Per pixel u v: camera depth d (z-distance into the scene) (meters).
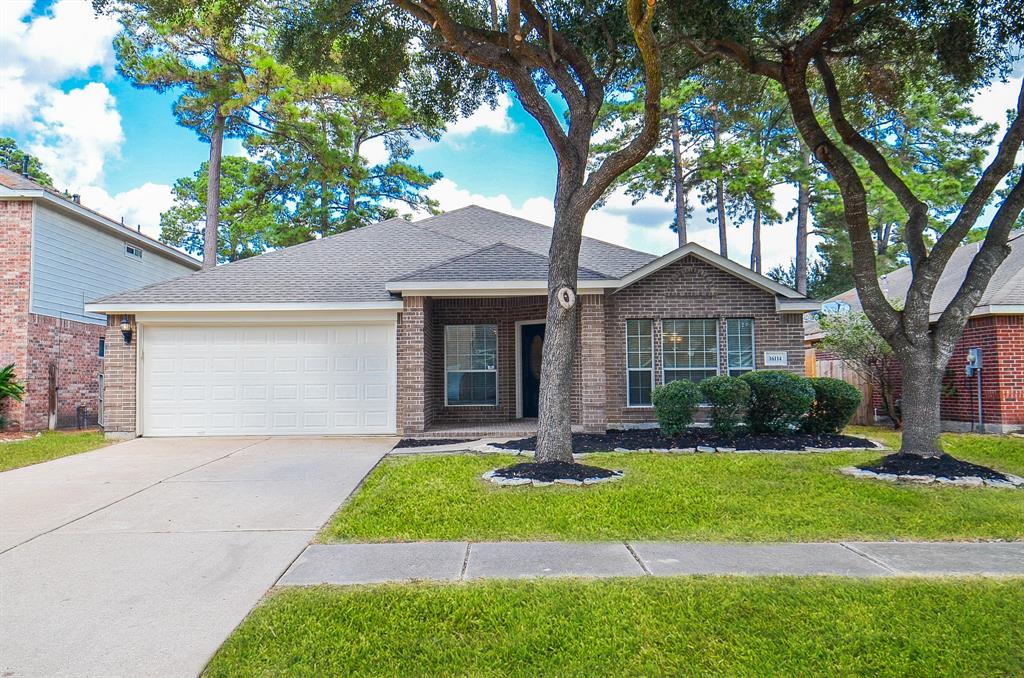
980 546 5.54
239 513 6.75
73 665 3.44
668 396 11.09
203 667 3.44
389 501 6.98
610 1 9.74
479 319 14.60
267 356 12.78
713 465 8.88
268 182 29.55
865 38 10.44
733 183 27.67
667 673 3.43
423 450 10.66
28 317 14.88
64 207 15.80
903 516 6.40
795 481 7.85
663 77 11.25
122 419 12.45
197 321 12.71
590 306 12.30
